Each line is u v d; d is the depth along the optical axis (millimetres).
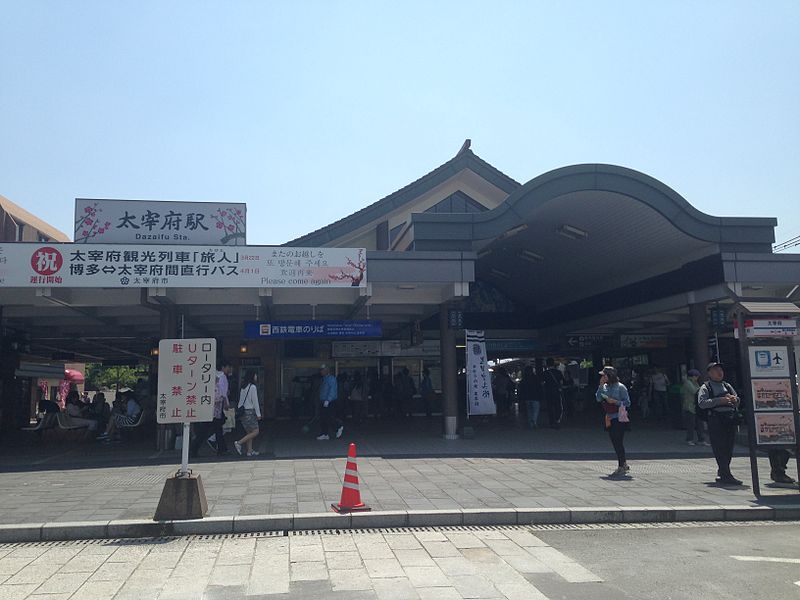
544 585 5984
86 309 17688
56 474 11969
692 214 16359
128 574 6367
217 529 7957
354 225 19484
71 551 7207
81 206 14539
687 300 17922
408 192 19828
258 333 16359
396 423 23000
